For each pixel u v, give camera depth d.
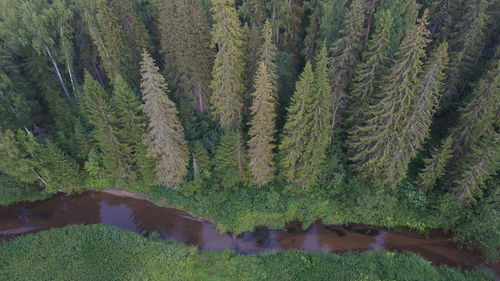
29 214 37.44
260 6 36.00
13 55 39.25
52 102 38.44
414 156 30.56
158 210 37.50
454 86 35.59
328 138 33.41
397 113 27.53
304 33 39.56
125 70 38.22
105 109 31.53
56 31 39.44
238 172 34.41
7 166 33.91
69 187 37.69
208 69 35.34
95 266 30.72
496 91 26.86
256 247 33.81
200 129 37.56
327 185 35.41
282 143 30.62
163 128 30.23
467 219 31.70
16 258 31.62
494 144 27.19
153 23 45.12
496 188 29.83
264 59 29.50
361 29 29.19
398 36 30.20
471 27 32.47
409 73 25.66
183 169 34.31
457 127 30.61
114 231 34.44
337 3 32.69
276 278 29.80
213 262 31.84
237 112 34.22
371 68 29.17
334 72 31.08
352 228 35.09
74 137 36.97
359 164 33.59
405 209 34.16
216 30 28.83
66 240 33.31
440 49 24.53
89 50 42.56
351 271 30.14
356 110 31.89
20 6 37.22
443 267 31.19
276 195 34.88
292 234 34.78
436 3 35.44
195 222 36.19
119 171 35.84
